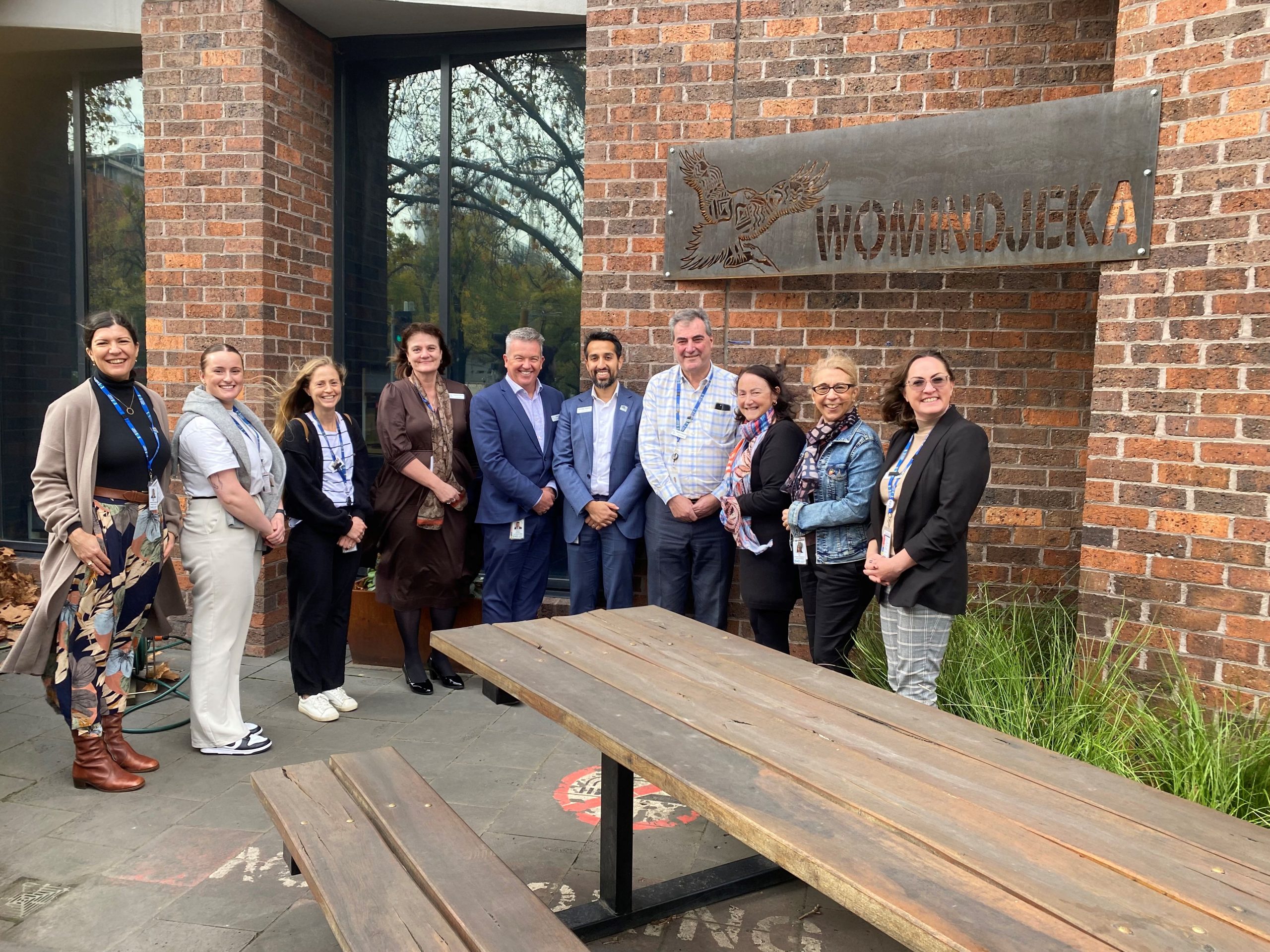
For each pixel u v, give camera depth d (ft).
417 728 13.09
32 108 18.60
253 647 16.44
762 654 8.80
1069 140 11.98
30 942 7.93
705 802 5.51
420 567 14.39
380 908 5.90
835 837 5.02
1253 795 9.27
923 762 6.15
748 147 14.25
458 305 17.93
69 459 10.64
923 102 13.85
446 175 17.54
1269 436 10.37
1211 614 10.77
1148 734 10.23
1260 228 10.39
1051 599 13.94
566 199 17.19
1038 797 5.64
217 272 16.19
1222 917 4.32
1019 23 13.48
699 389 13.91
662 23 14.70
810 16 14.14
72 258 18.80
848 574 11.59
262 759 11.96
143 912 8.41
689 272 14.78
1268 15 10.22
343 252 18.34
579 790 11.11
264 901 8.62
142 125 18.25
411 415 14.26
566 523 14.61
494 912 5.85
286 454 12.80
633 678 7.89
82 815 10.35
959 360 14.06
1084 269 13.53
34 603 17.74
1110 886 4.59
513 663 8.32
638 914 8.39
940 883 4.57
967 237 13.05
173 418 16.60
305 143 17.17
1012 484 14.02
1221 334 10.69
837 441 11.71
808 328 14.55
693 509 13.64
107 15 16.51
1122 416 11.42
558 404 15.15
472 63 17.42
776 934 8.34
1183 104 10.93
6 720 13.23
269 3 15.85
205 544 11.91
